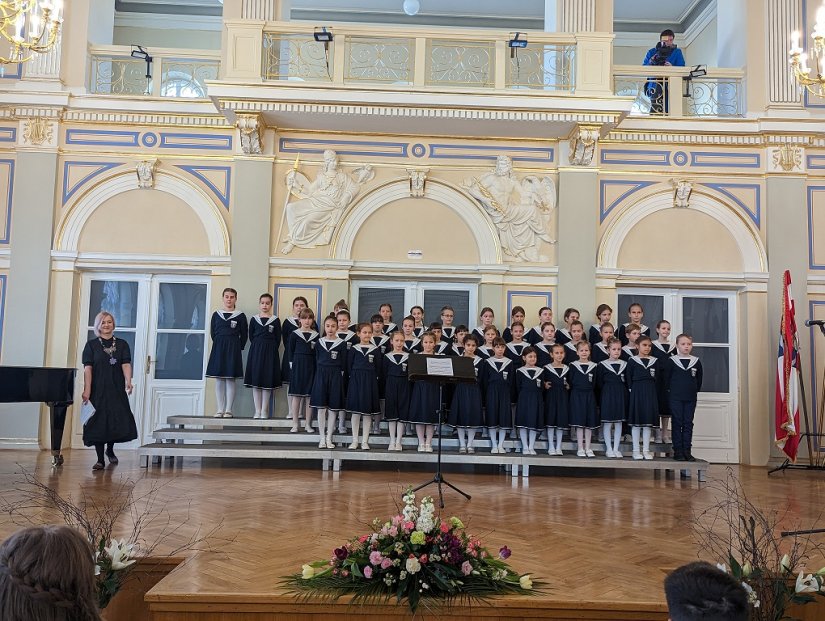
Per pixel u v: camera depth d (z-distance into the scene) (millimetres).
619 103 8648
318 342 7703
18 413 8742
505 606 3285
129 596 3809
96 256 8961
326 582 3340
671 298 9469
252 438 7730
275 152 9125
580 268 9086
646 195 9273
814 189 9336
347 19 13461
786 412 8438
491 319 8242
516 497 6230
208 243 9039
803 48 9375
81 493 5816
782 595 3119
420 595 3229
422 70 8898
